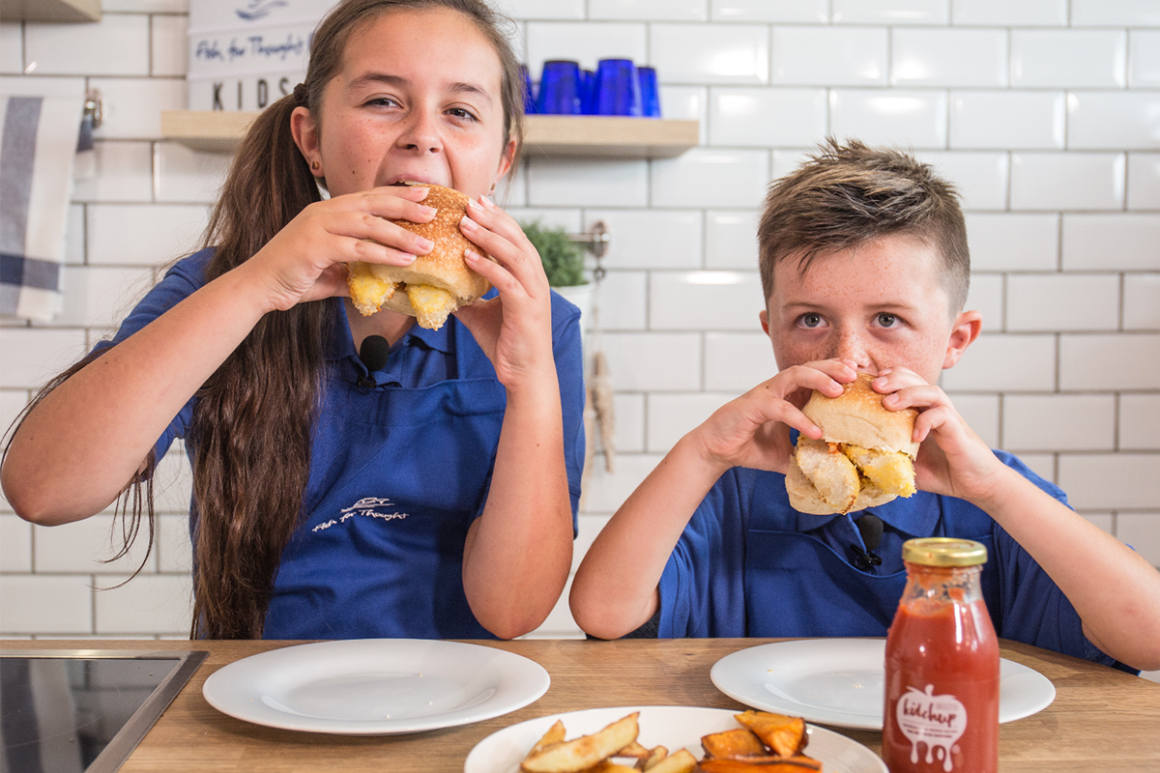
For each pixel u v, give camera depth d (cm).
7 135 189
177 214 198
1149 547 205
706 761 55
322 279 90
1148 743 65
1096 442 205
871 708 71
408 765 62
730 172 202
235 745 65
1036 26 201
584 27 199
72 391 85
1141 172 204
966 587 55
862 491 85
